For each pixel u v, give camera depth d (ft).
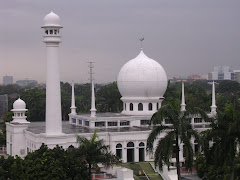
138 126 547.90
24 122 551.18
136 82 558.56
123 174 416.26
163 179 435.12
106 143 487.61
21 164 371.35
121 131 502.38
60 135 457.68
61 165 372.38
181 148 486.79
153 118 323.57
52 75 453.17
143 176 442.09
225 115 345.72
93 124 526.57
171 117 322.96
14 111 552.41
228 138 337.31
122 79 570.05
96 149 383.04
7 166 383.45
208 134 344.69
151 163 488.44
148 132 503.20
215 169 408.46
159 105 574.15
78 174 372.58
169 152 316.81
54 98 455.22
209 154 351.25
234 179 380.37
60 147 412.98
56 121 458.09
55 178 359.87
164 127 329.52
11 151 549.95
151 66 564.71
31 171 362.33
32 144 495.00
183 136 317.22
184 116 323.37
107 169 449.06
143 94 561.43
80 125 558.97
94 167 416.26
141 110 564.71
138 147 499.92
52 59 451.12
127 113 568.82
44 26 444.55
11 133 544.21
